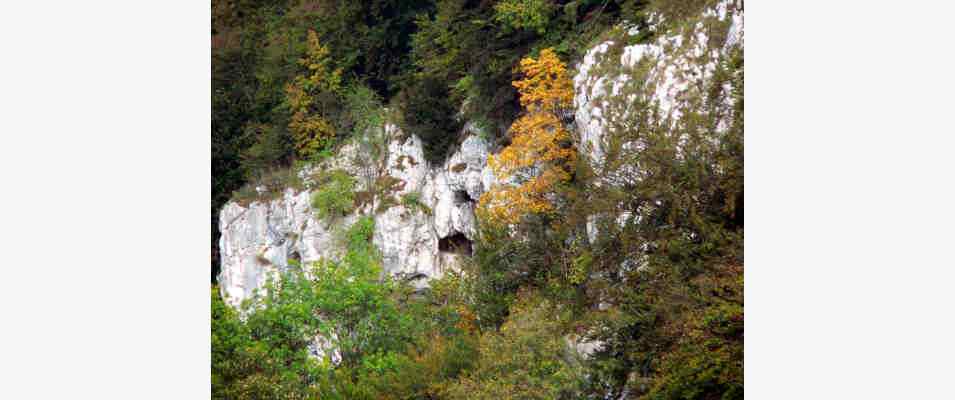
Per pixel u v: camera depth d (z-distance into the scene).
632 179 21.36
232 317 23.59
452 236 38.78
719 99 21.03
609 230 21.08
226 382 21.81
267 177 43.94
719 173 18.64
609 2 31.67
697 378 14.98
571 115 29.62
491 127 35.81
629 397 17.36
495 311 25.50
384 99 44.81
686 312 16.25
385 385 22.14
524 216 26.86
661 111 23.12
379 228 39.97
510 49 34.16
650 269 18.72
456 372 21.30
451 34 37.31
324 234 41.22
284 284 28.23
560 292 22.11
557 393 18.06
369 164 41.78
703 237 18.00
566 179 27.80
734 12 23.23
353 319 27.55
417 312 28.78
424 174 40.03
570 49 31.33
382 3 43.97
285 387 22.14
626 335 18.47
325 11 45.44
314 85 44.19
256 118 45.91
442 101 38.41
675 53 24.41
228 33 47.06
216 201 46.38
